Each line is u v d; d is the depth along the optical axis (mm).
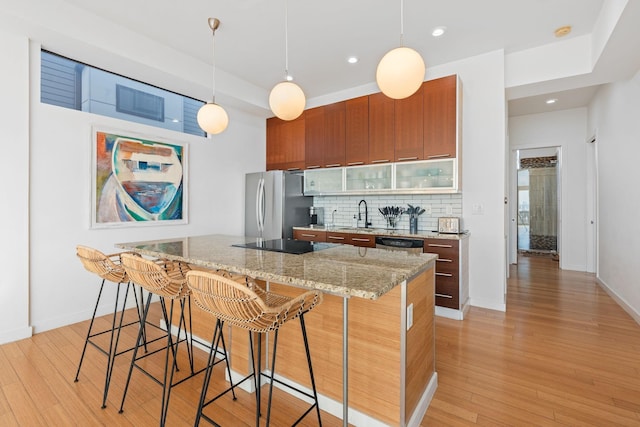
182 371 2141
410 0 2533
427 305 1839
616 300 3598
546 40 3176
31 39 2607
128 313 3246
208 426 1619
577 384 1971
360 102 4035
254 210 4617
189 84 3580
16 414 1688
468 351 2420
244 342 1944
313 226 4605
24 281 2613
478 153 3484
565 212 5375
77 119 2986
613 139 3754
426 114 3527
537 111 5414
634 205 3160
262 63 3684
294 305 1313
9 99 2521
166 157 3740
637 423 1619
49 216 2807
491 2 2561
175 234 3857
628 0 2041
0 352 2365
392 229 4031
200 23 2863
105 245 3188
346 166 4168
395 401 1515
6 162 2518
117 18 2771
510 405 1774
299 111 2227
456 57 3512
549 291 4074
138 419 1665
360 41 3189
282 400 1834
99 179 3131
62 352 2377
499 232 3379
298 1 2553
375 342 1571
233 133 4625
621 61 2826
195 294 1340
